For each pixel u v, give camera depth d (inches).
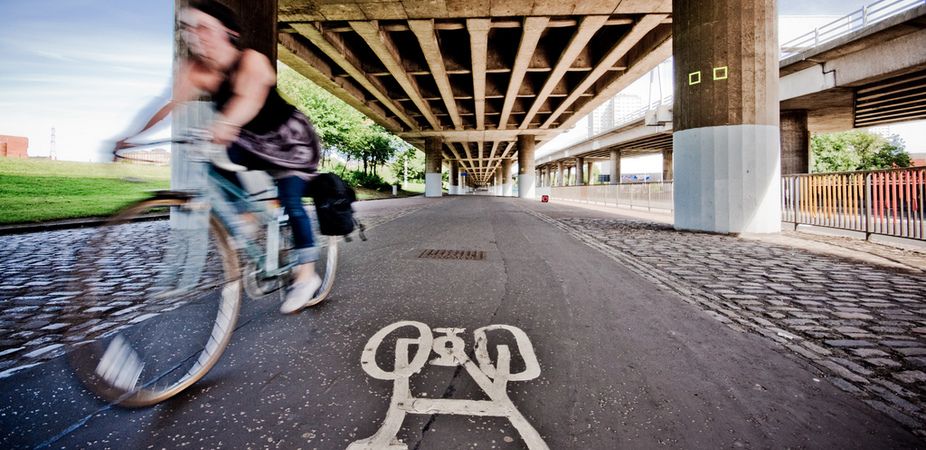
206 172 91.6
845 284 179.5
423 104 1187.9
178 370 89.0
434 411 79.0
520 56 765.9
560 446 68.7
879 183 291.9
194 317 119.0
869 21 708.7
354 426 74.0
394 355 104.3
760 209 350.0
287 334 118.0
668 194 692.1
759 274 199.6
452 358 102.8
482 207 884.6
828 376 94.9
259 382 90.0
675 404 82.4
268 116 99.3
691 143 371.2
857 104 875.4
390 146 2038.6
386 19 617.3
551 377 93.4
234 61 92.4
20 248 257.0
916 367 99.2
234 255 96.1
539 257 243.4
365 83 951.6
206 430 72.6
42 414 77.1
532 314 137.4
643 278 190.7
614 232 375.2
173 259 91.6
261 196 103.3
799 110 971.3
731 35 347.6
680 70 379.6
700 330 124.0
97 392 74.5
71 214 420.2
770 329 125.2
